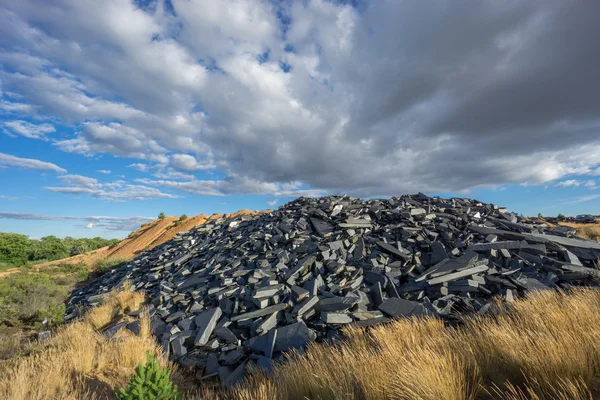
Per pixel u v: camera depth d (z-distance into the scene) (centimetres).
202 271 1374
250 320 856
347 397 353
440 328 586
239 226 1975
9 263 3906
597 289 651
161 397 425
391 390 343
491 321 565
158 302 1191
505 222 1397
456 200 1931
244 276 1179
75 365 610
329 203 1739
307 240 1355
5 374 555
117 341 785
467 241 1176
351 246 1251
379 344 544
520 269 959
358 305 818
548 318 461
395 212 1526
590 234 1888
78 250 5275
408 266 1050
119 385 572
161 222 4594
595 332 367
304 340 697
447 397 307
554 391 285
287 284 1019
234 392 532
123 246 4272
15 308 1284
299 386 428
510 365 362
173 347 790
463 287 848
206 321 878
